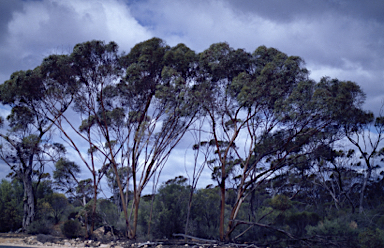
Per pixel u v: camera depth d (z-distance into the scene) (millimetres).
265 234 23031
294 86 23047
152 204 26234
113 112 27188
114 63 27594
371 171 30375
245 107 23922
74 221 25906
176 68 26094
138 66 25625
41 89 27328
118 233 26688
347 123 23344
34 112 29266
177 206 27922
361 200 28359
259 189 30141
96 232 26203
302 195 34375
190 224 27031
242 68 24859
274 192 30109
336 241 19172
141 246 22234
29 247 20172
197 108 24812
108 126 28125
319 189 35094
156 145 27078
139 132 25609
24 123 29172
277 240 21312
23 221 28031
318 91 21547
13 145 28047
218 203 28859
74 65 26359
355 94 22641
